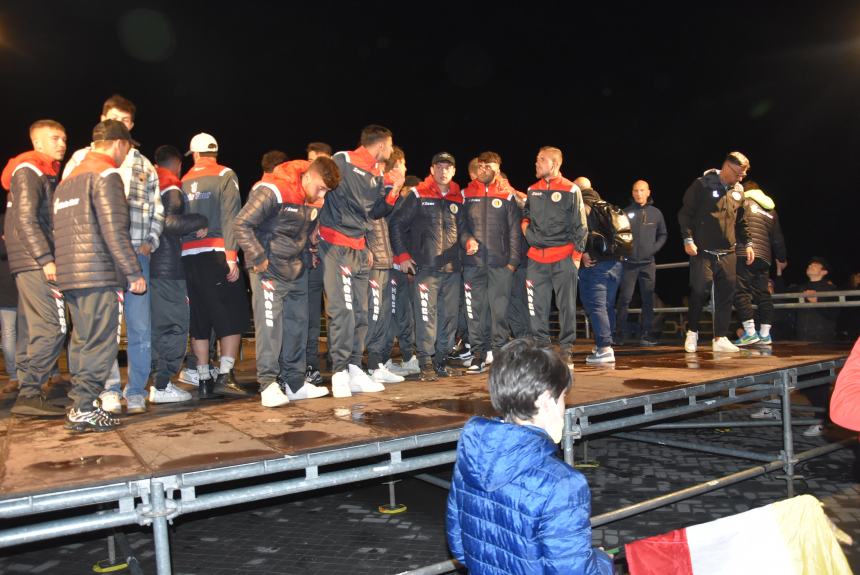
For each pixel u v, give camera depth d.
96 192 3.33
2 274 5.44
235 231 3.91
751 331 6.54
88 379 3.33
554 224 5.30
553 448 1.63
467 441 1.70
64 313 4.07
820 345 6.73
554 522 1.51
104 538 4.30
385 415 3.44
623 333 8.30
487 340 6.34
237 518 4.52
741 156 5.98
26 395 3.96
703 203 6.14
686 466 5.41
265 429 3.15
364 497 4.95
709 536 2.18
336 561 3.70
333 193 4.36
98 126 3.64
